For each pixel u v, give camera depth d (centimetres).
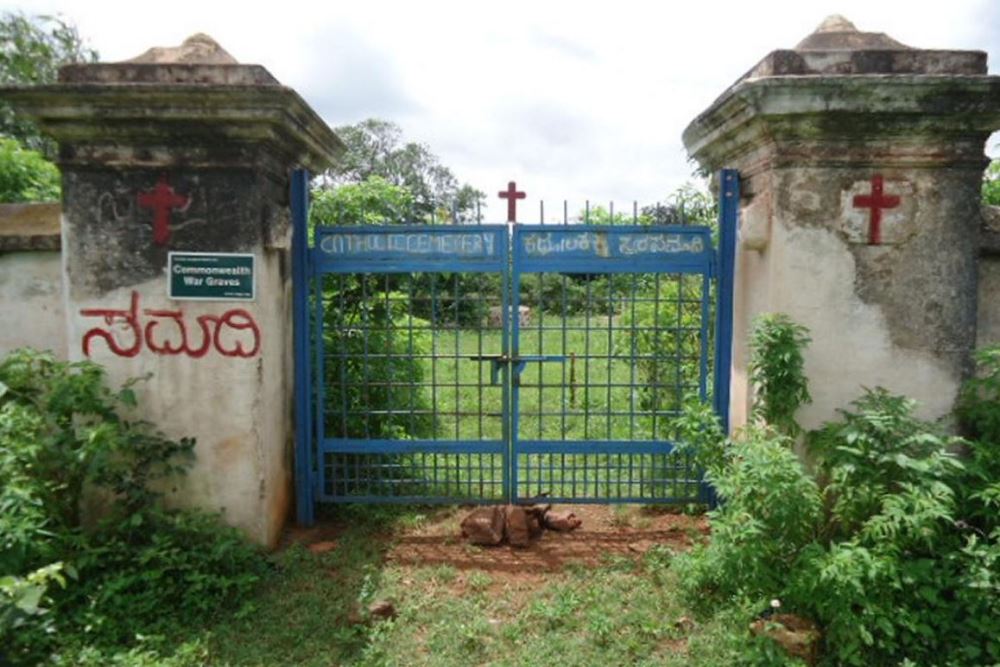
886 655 335
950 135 405
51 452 379
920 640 338
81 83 391
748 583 360
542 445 488
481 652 342
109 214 413
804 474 377
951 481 374
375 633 351
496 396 838
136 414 422
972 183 411
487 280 562
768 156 420
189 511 415
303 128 447
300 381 479
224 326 419
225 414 424
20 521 325
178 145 408
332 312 555
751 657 322
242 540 414
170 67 405
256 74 406
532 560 441
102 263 416
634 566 428
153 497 408
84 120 398
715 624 357
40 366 423
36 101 389
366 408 495
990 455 376
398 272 475
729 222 466
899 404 381
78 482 401
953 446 421
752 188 449
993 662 329
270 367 440
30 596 289
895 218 412
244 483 427
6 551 317
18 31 1091
